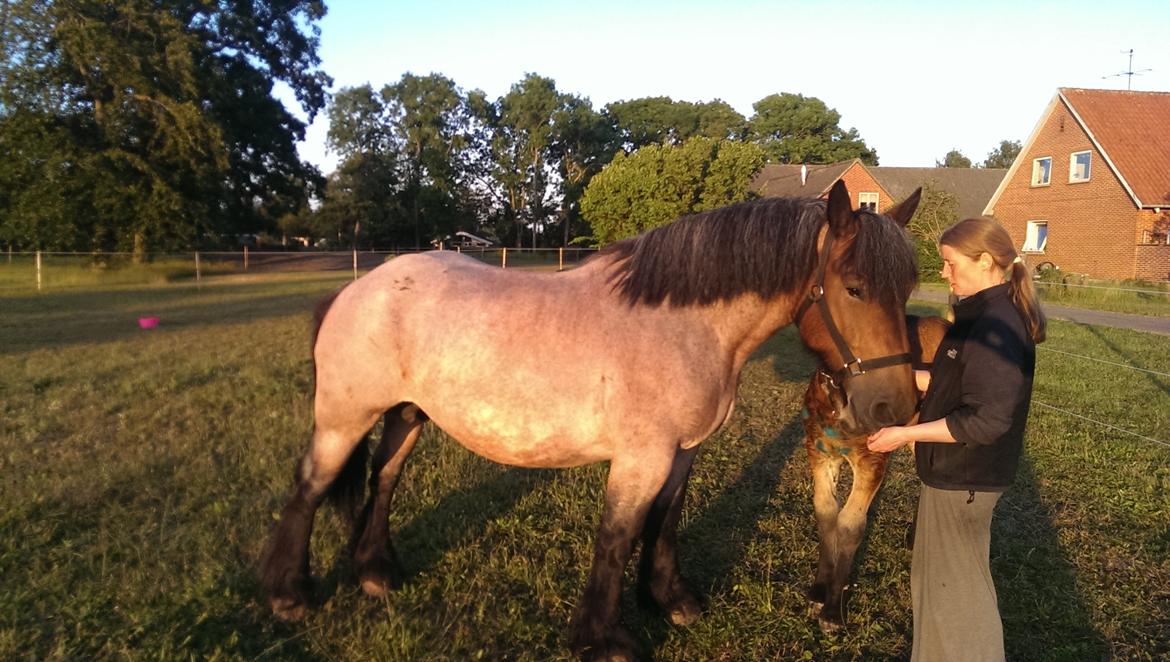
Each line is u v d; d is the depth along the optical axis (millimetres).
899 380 2521
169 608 3195
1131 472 5168
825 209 2760
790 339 12078
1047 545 4074
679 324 2744
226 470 4832
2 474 4684
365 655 2939
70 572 3443
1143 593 3588
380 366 2965
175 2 28359
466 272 3021
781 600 3518
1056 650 3096
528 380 2723
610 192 19312
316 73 34562
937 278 24156
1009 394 2248
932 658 2496
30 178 23656
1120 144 23344
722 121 67875
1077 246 24656
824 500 3412
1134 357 9719
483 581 3559
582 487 4832
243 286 21406
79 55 23438
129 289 19953
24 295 17906
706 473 5230
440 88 54719
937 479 2457
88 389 7090
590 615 2848
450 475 4867
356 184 50500
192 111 24688
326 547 3797
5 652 2854
